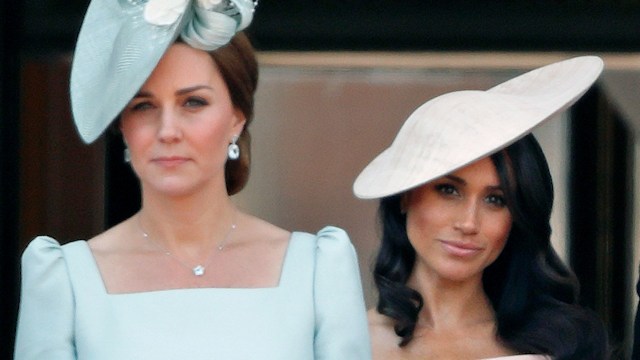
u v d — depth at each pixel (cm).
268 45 2584
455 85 2591
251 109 1623
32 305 1572
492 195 1884
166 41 1550
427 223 1889
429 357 1920
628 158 2619
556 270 1945
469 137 1870
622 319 2578
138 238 1617
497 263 1947
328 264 1597
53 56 2569
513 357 1914
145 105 1581
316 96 2572
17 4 2556
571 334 1927
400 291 1923
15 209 2548
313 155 2541
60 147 2558
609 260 2586
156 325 1562
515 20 2600
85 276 1577
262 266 1606
